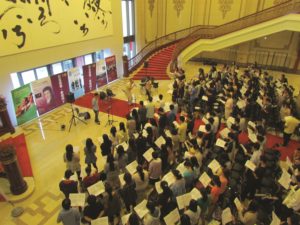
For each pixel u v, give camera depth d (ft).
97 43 39.24
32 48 28.96
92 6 36.55
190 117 22.93
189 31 55.88
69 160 16.38
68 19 33.17
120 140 19.57
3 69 26.40
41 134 26.78
